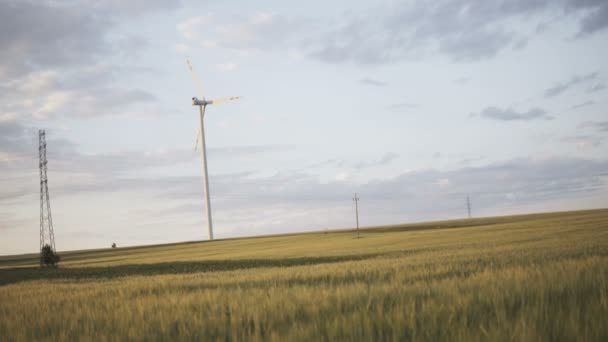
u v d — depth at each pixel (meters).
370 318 6.56
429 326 5.98
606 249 25.05
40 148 81.50
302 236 134.88
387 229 143.62
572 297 6.91
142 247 143.00
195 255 89.31
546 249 29.03
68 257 125.31
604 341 4.98
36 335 9.11
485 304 7.17
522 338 5.02
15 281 49.56
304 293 9.81
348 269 23.11
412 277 14.80
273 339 6.11
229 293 11.79
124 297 14.55
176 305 10.62
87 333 8.34
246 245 112.06
